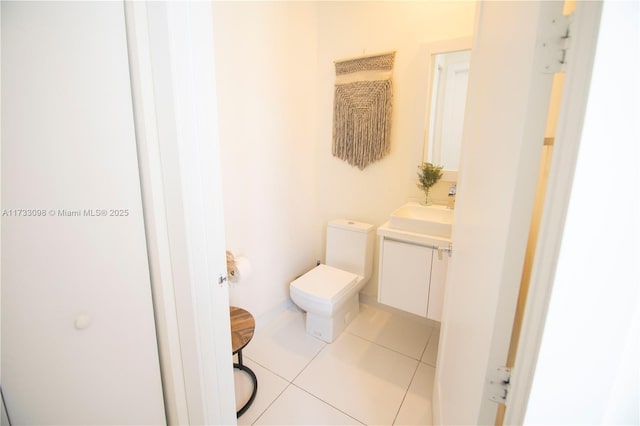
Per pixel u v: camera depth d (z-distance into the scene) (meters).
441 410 1.14
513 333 0.60
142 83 0.75
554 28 0.42
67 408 0.75
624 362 0.46
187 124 0.75
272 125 1.95
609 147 0.37
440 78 1.83
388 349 1.87
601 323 0.43
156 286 0.88
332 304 1.78
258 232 1.96
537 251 0.44
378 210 2.22
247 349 1.85
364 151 2.15
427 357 1.80
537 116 0.45
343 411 1.43
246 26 1.66
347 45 2.12
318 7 2.18
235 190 1.74
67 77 0.65
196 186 0.80
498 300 0.53
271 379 1.62
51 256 0.67
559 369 0.45
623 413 0.50
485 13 0.87
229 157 1.68
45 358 0.69
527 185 0.48
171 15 0.69
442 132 1.88
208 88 0.79
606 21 0.35
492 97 0.71
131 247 0.82
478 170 0.82
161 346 0.94
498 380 0.56
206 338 0.89
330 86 2.25
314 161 2.44
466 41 1.69
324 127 2.34
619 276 0.41
